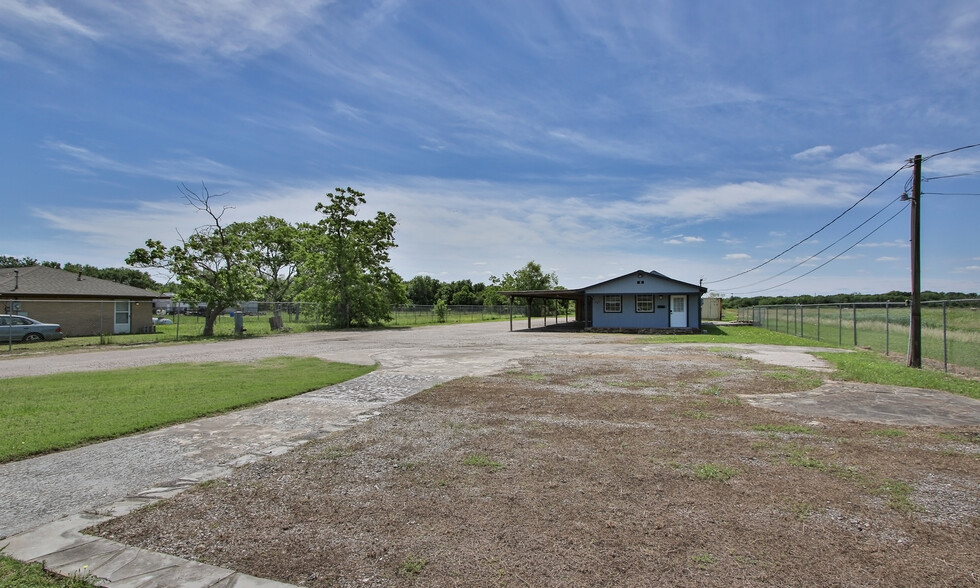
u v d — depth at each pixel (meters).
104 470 4.38
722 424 5.88
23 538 3.10
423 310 41.69
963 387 8.06
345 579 2.61
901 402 7.09
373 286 31.16
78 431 5.52
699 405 6.91
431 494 3.78
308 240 31.70
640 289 25.38
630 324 25.91
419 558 2.82
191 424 6.01
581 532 3.12
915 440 5.18
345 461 4.58
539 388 8.30
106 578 2.63
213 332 24.03
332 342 18.98
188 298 21.89
